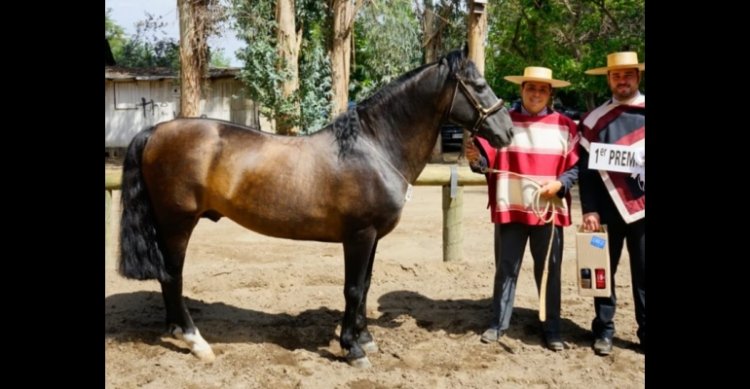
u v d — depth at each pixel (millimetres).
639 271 3584
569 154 3594
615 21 16109
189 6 11555
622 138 3461
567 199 3801
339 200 3236
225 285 4828
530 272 5211
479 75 3297
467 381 3240
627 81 3459
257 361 3398
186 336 3438
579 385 3242
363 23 14055
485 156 3619
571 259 5570
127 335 3709
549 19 17500
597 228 3516
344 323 3389
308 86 13516
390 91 3350
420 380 3230
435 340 3830
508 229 3727
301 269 5145
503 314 3812
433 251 6148
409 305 4512
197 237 6797
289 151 3299
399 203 3342
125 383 3080
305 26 14672
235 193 3273
